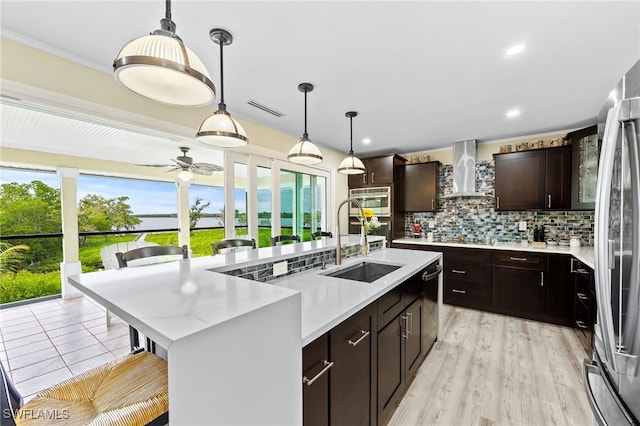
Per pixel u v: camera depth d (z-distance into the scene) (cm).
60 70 188
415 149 468
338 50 185
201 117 273
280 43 177
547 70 209
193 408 63
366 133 376
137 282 110
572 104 273
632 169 93
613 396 104
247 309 78
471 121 325
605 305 100
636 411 90
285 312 88
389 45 179
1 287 429
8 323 340
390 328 170
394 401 176
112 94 212
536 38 170
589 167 308
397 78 223
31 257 459
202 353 65
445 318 342
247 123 326
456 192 414
